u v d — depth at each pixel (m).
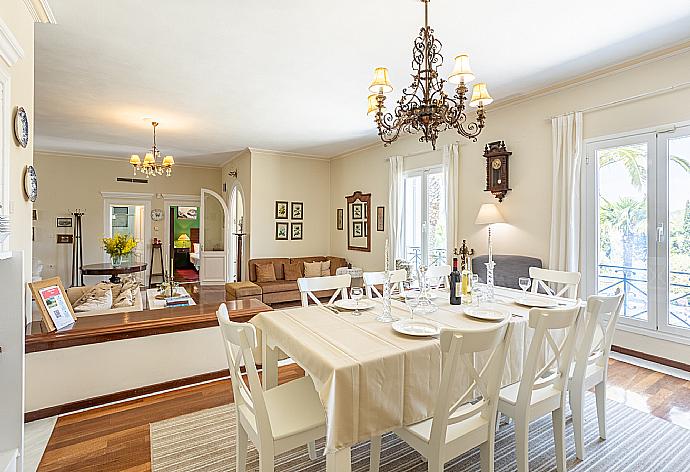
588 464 1.98
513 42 3.06
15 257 1.57
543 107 4.14
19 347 1.57
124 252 6.74
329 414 1.42
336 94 4.23
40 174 7.61
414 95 2.50
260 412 1.48
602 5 2.54
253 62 3.41
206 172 9.20
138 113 4.92
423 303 2.50
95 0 2.46
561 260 3.89
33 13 2.54
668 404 2.62
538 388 1.80
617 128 3.56
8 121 2.11
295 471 1.94
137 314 3.07
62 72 3.61
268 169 7.23
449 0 2.47
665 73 3.22
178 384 2.94
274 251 7.29
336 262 7.20
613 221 3.63
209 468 1.96
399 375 1.59
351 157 7.29
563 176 3.87
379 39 3.00
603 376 2.17
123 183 8.36
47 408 2.48
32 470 1.93
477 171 4.87
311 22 2.74
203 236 7.61
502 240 4.57
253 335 1.42
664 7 2.56
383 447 2.16
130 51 3.19
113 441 2.19
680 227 3.19
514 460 2.01
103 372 2.67
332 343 1.71
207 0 2.47
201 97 4.32
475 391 1.87
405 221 6.09
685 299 3.17
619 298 2.04
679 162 3.17
